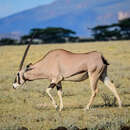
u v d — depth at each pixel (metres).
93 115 31.03
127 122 27.23
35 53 112.81
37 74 36.72
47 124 28.00
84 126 26.95
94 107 35.28
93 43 139.38
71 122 27.12
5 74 66.88
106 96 40.44
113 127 25.16
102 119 28.45
